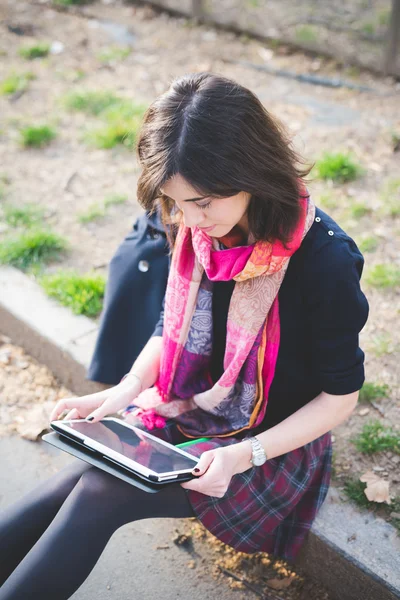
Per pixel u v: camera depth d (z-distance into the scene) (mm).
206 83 1677
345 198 4191
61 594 1833
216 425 2170
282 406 2154
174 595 2486
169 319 2156
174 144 1646
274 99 5379
